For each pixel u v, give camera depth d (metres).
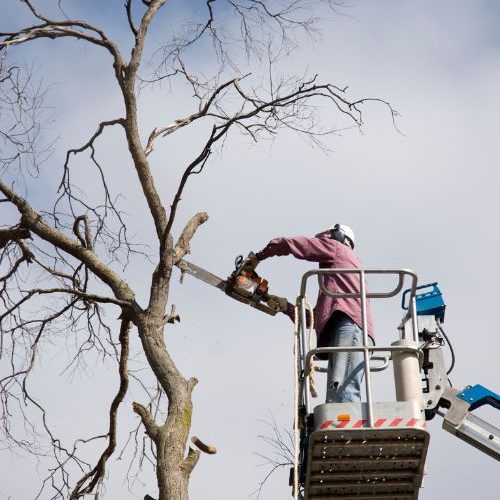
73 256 28.16
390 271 23.06
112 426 27.91
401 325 27.98
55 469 27.95
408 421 21.08
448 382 27.81
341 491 22.78
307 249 24.69
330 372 23.02
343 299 23.47
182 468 24.19
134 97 28.31
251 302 27.45
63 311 28.52
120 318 27.61
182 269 27.59
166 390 25.73
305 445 22.66
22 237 28.52
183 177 25.39
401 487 22.64
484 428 27.23
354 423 21.05
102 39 28.55
